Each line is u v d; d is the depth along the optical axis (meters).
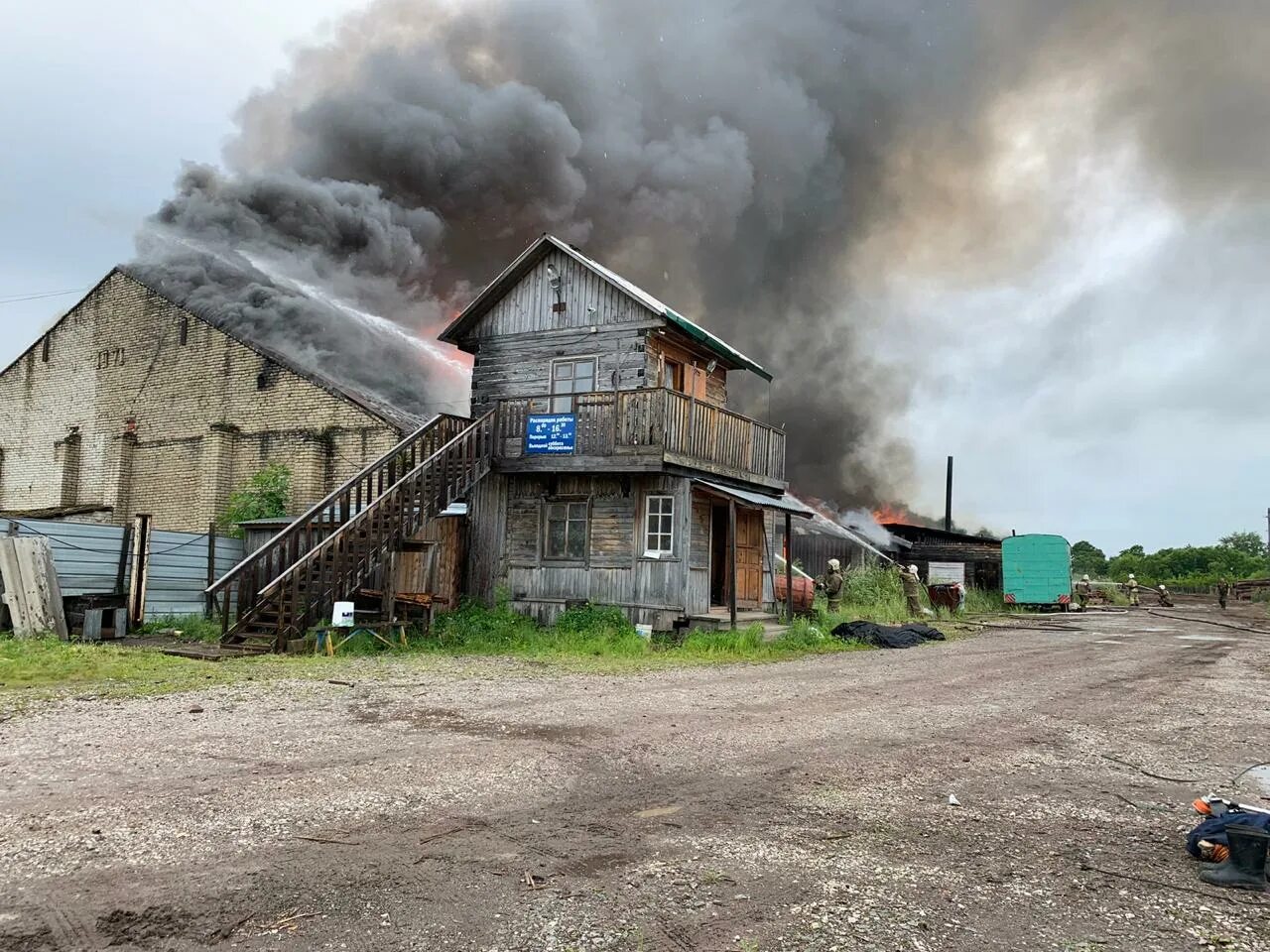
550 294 19.19
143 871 4.02
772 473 21.12
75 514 25.34
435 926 3.53
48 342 29.41
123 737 6.80
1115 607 41.22
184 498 24.97
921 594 28.27
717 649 14.98
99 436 27.44
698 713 8.58
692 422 17.39
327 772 5.86
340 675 10.68
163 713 7.86
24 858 4.15
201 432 24.89
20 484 29.45
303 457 22.61
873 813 5.31
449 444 16.72
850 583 28.06
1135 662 14.75
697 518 17.91
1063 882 4.24
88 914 3.55
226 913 3.59
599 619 16.78
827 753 6.94
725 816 5.18
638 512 17.39
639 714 8.43
